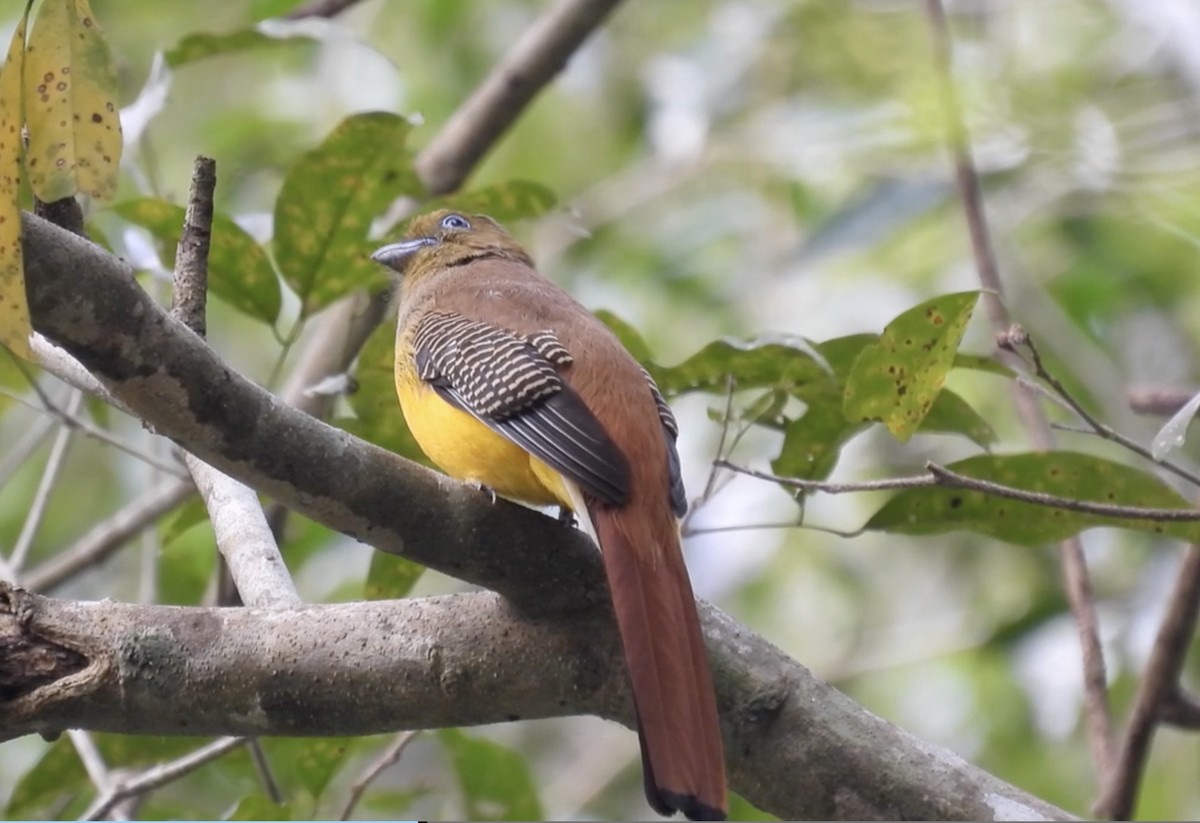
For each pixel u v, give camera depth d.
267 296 9.80
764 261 15.46
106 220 12.95
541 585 6.78
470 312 8.48
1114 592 13.69
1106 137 13.31
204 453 6.38
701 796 6.18
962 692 14.10
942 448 14.69
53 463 11.15
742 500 14.63
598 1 13.18
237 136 15.67
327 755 9.70
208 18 16.33
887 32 14.18
